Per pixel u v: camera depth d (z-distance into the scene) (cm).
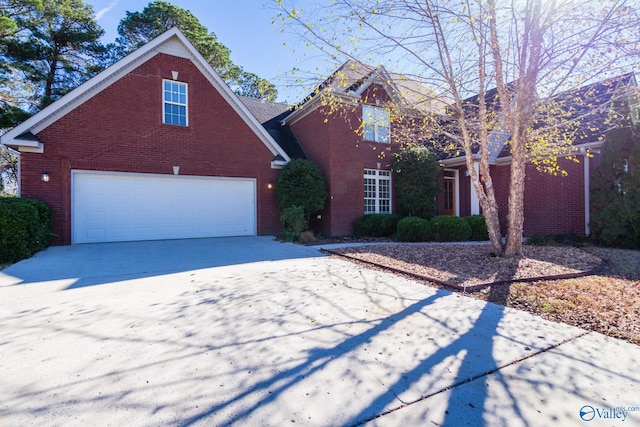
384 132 1397
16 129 894
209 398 234
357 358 293
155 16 2269
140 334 344
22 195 914
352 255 801
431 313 410
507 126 749
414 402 230
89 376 262
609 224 961
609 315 399
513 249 720
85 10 1922
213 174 1196
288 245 1020
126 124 1052
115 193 1041
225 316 397
